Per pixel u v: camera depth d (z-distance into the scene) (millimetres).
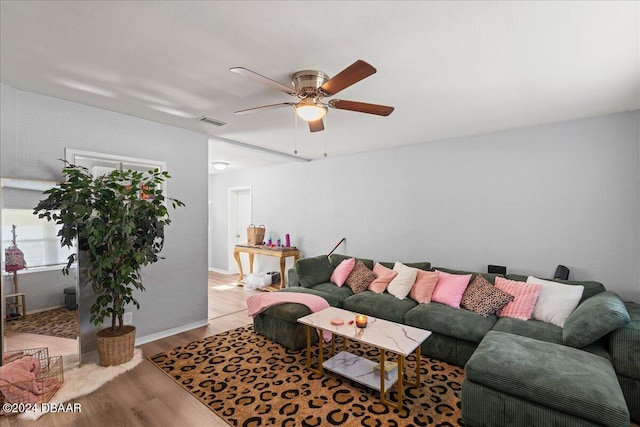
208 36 1734
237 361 2830
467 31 1672
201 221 3764
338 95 2562
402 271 3795
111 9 1499
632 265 2830
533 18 1553
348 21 1589
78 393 2289
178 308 3539
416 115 3035
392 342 2234
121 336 2723
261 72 2158
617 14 1509
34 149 2561
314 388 2393
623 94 2492
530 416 1773
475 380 1959
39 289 2576
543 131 3283
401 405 2129
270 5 1466
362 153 4750
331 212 5133
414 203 4211
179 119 3236
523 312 2854
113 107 2891
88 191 2510
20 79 2295
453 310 3033
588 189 3041
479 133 3666
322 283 4270
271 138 3990
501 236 3531
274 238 6055
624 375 2066
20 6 1466
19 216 2490
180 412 2105
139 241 2764
